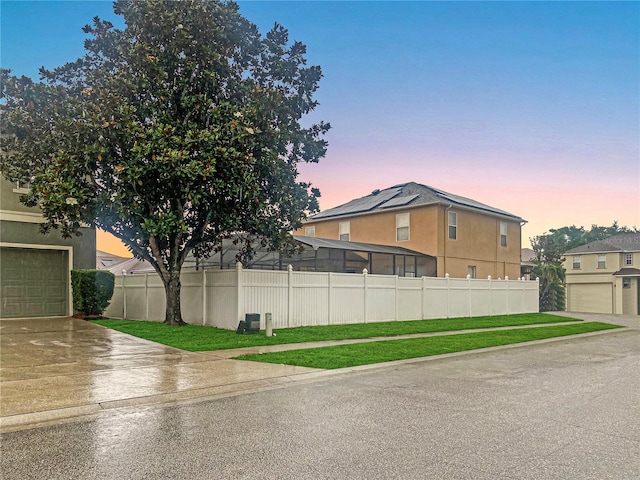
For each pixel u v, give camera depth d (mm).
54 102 13188
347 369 9547
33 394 7156
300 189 15172
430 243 26359
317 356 10688
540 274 36344
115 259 38969
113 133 12164
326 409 6555
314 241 21281
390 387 8078
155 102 13352
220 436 5324
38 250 17891
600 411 6555
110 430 5574
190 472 4301
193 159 12336
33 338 12953
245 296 14484
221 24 13891
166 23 13133
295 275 16016
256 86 13805
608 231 63531
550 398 7332
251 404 6832
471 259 28062
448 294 21953
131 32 13852
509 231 31391
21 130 13531
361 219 29781
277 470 4348
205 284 15648
